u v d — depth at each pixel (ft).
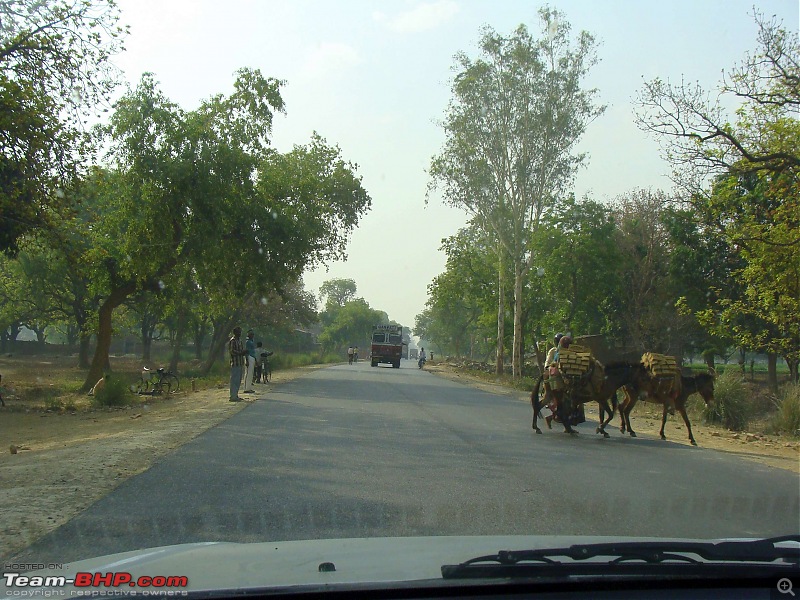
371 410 61.00
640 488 30.48
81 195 63.10
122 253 86.69
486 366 215.10
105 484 28.50
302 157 139.03
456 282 173.17
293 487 28.32
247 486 28.37
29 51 55.67
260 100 92.84
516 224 130.21
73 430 52.24
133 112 82.89
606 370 49.49
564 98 125.39
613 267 133.39
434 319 394.73
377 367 191.93
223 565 12.75
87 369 162.91
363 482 29.73
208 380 108.58
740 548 12.78
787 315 66.54
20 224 57.98
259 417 53.72
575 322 140.77
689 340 130.52
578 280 134.82
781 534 23.18
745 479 34.27
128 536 21.08
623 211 144.36
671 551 12.64
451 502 26.40
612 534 22.35
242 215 90.63
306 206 122.72
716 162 60.03
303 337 299.58
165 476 30.22
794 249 61.82
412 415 57.98
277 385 94.07
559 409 49.06
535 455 39.14
